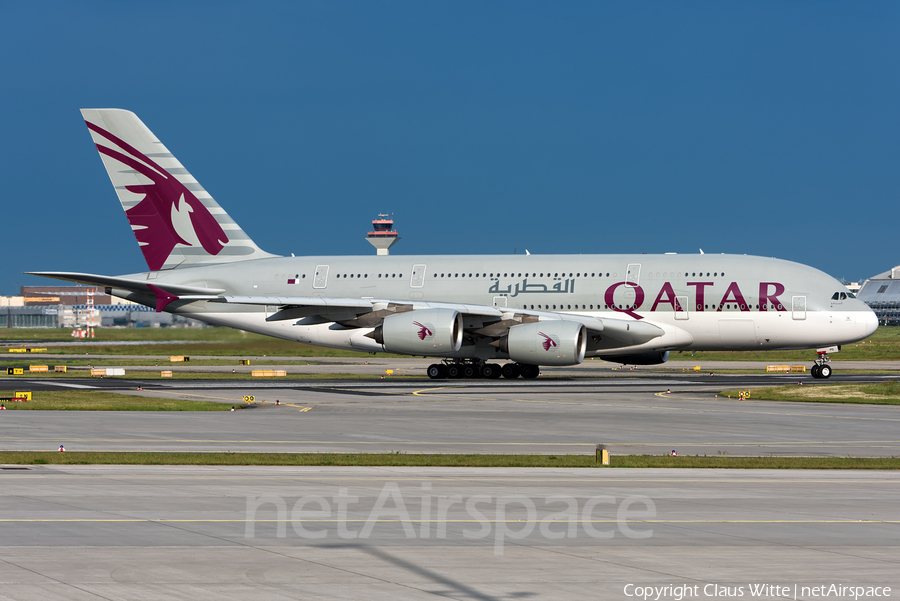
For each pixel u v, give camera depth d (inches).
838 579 1637.6
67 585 1547.7
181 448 3523.6
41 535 1923.0
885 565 1734.7
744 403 5511.8
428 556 1775.3
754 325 7342.5
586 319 7327.8
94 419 4552.2
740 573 1672.0
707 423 4517.7
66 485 2573.8
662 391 6378.0
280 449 3521.2
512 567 1700.3
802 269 7485.2
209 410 5073.8
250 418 4653.1
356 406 5310.0
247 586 1557.6
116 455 3245.6
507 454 3427.7
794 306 7293.3
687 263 7578.7
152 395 6033.5
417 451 3516.2
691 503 2357.3
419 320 7155.5
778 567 1716.3
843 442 3843.5
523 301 7677.2
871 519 2162.9
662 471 2974.9
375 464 3095.5
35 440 3732.8
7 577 1592.0
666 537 1958.7
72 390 6432.1
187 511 2197.3
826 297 7308.1
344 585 1569.9
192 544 1855.3
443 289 7844.5
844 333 7224.4
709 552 1827.0
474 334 7460.6
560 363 7101.4
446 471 2933.1
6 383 7185.0
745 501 2390.5
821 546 1882.4
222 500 2348.7
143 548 1817.2
